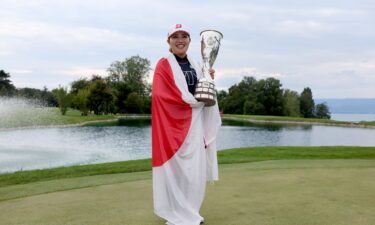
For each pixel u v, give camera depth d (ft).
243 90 406.62
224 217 16.06
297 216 16.12
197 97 15.72
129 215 16.56
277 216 16.12
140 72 369.50
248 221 15.46
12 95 285.23
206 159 16.93
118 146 92.12
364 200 18.80
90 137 116.98
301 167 29.99
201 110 16.05
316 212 16.71
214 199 19.17
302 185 22.49
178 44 16.19
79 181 24.99
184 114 15.71
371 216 16.12
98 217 16.28
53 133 130.00
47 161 60.29
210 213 16.67
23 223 15.49
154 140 15.83
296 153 47.44
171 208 15.65
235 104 394.73
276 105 373.40
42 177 29.78
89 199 19.62
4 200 19.65
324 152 48.57
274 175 26.00
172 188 15.47
